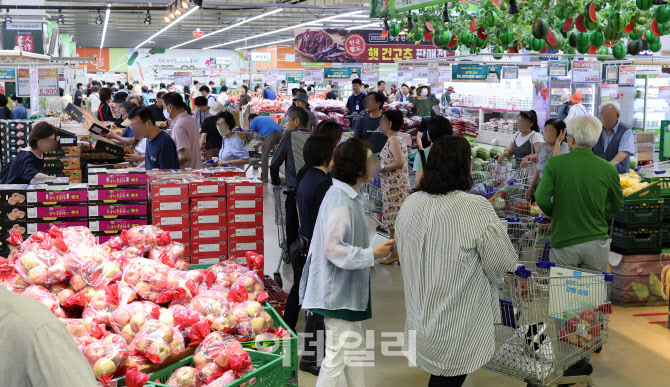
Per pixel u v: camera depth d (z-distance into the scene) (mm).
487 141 16094
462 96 17750
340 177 3330
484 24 7465
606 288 3893
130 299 2945
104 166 6137
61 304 2965
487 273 3039
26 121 8164
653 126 15297
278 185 5879
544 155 6805
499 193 7191
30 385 1314
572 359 3781
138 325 2742
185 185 4777
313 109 15523
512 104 15445
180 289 3033
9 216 4418
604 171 4422
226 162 8234
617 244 5801
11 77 11617
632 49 6242
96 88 21188
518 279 3541
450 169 3043
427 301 3029
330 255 3201
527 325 3590
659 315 5570
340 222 3213
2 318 1295
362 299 3338
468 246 2965
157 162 5973
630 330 5199
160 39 48125
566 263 4539
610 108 6953
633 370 4430
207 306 2939
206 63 46406
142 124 5875
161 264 3137
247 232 4941
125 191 4656
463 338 2982
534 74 11719
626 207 5648
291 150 5621
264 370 2701
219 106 16453
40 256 3025
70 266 3014
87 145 7535
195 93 24688
